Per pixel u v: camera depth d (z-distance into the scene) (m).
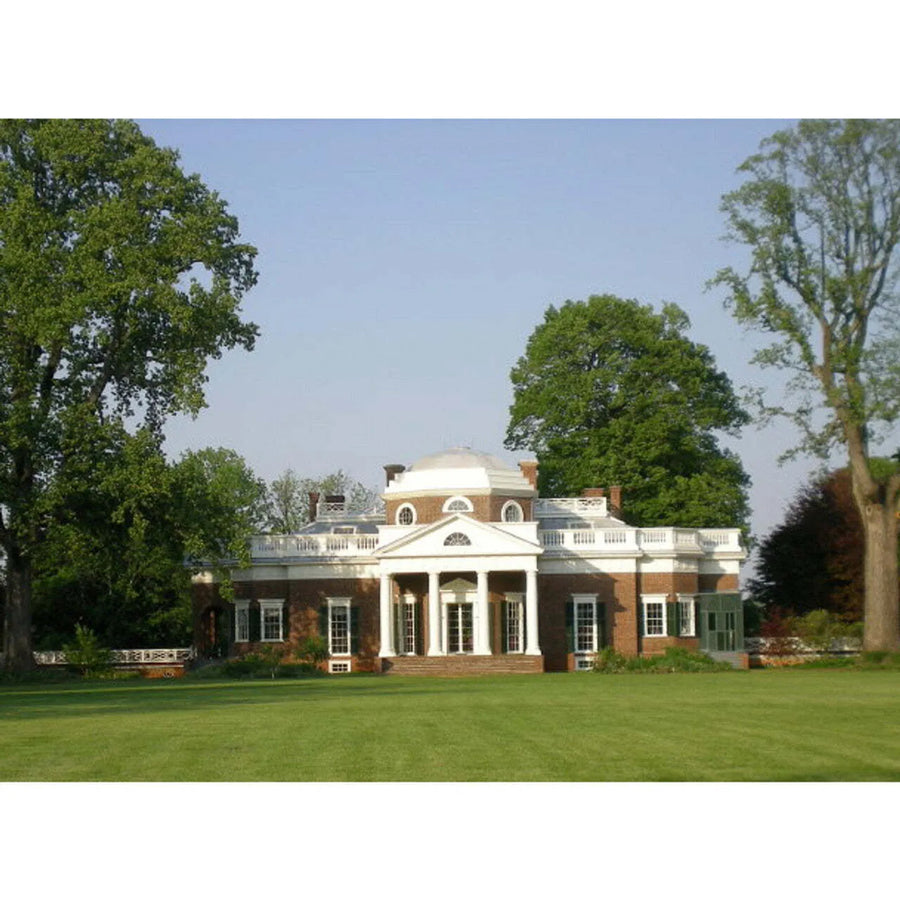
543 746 27.52
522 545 75.94
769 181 68.38
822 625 75.81
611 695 44.31
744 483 101.56
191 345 67.38
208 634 82.31
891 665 66.75
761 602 90.44
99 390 67.75
